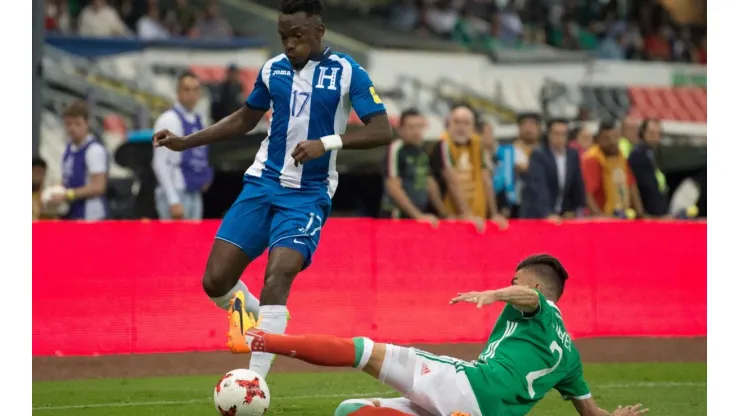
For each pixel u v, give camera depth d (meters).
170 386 27.11
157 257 32.88
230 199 47.50
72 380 28.09
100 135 49.03
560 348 18.47
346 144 20.55
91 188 37.41
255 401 18.25
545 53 60.94
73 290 32.06
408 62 57.91
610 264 37.00
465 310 35.50
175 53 52.47
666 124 58.78
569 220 36.84
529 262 19.39
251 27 57.91
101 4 54.19
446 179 37.44
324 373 29.95
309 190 21.55
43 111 48.66
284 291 20.59
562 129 40.06
